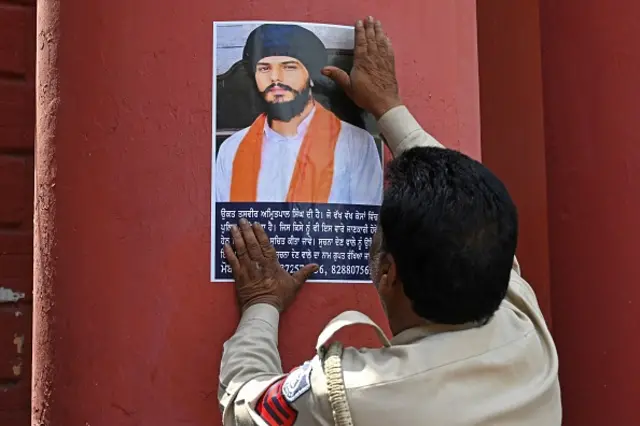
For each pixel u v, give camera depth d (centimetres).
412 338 126
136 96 159
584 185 246
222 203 156
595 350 241
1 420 218
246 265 152
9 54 226
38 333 168
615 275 238
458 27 177
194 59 159
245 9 159
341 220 158
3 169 223
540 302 256
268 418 124
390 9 168
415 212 119
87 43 163
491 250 119
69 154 163
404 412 116
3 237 222
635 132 236
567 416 246
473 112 179
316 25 161
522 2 267
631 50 237
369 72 159
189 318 155
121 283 157
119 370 156
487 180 123
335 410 116
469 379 121
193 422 154
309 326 155
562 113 252
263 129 158
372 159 161
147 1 161
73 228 161
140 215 158
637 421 234
